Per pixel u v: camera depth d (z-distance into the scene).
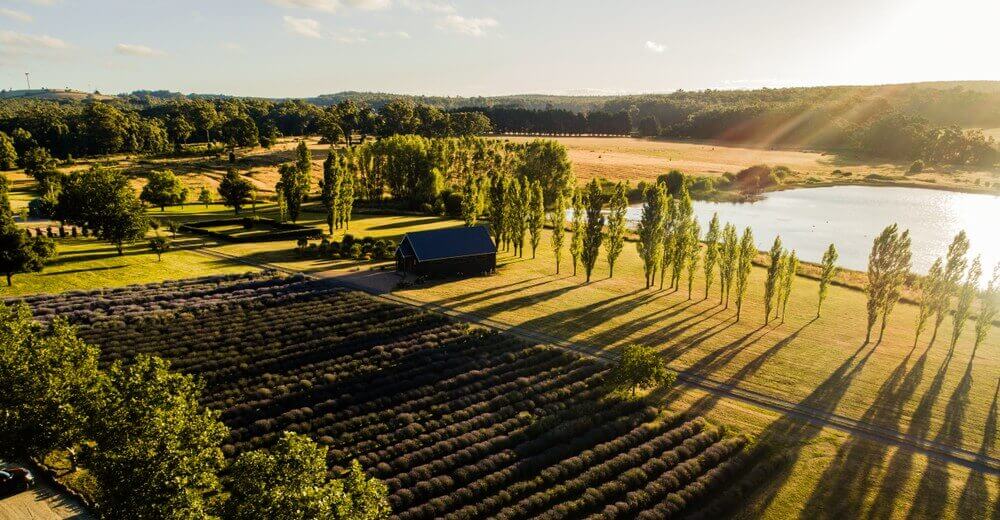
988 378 51.78
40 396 33.38
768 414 45.19
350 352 53.44
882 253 58.09
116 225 86.69
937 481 37.38
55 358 34.91
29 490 34.34
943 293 57.06
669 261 76.69
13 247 70.31
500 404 43.97
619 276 84.75
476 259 84.38
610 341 59.09
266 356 52.09
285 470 24.84
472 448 37.53
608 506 32.72
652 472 36.31
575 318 65.81
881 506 34.88
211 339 55.72
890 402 47.34
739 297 66.44
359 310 64.81
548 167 132.62
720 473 36.34
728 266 68.75
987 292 56.41
